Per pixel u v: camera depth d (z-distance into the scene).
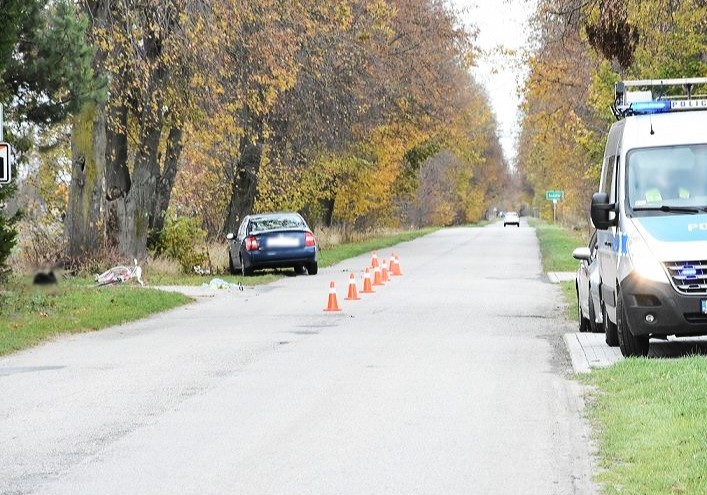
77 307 48.06
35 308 46.59
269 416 23.33
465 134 165.75
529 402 24.72
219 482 17.55
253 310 50.28
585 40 59.09
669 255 30.03
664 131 33.28
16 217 51.44
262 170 95.62
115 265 68.62
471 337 37.97
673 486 16.20
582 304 39.47
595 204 32.34
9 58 46.78
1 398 26.17
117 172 72.81
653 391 24.17
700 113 33.91
